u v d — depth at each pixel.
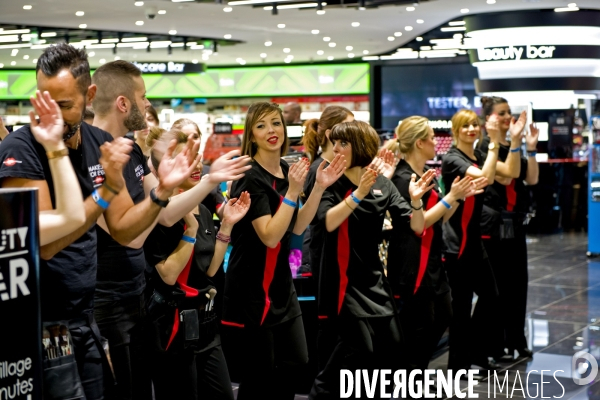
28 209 1.73
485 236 5.54
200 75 23.77
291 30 16.20
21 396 1.72
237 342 3.64
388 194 4.05
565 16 12.19
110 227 2.58
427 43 18.09
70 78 2.29
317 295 3.98
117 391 3.10
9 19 14.53
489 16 12.58
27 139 2.34
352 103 22.62
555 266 10.20
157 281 3.29
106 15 14.12
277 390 3.73
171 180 2.46
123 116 3.15
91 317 2.57
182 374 3.32
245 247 3.60
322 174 3.61
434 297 4.48
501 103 5.67
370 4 12.09
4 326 1.67
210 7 13.17
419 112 21.28
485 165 5.23
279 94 23.14
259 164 3.62
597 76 12.43
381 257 5.20
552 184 14.89
